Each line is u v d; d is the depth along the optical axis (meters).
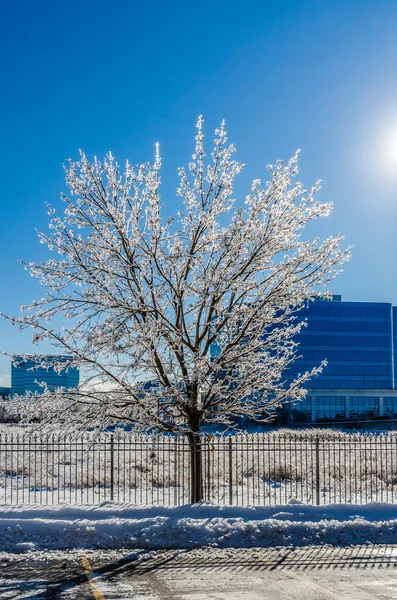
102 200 15.61
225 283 14.94
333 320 111.31
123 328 14.09
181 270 15.47
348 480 20.52
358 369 110.81
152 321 14.01
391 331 113.62
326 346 110.44
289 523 12.92
